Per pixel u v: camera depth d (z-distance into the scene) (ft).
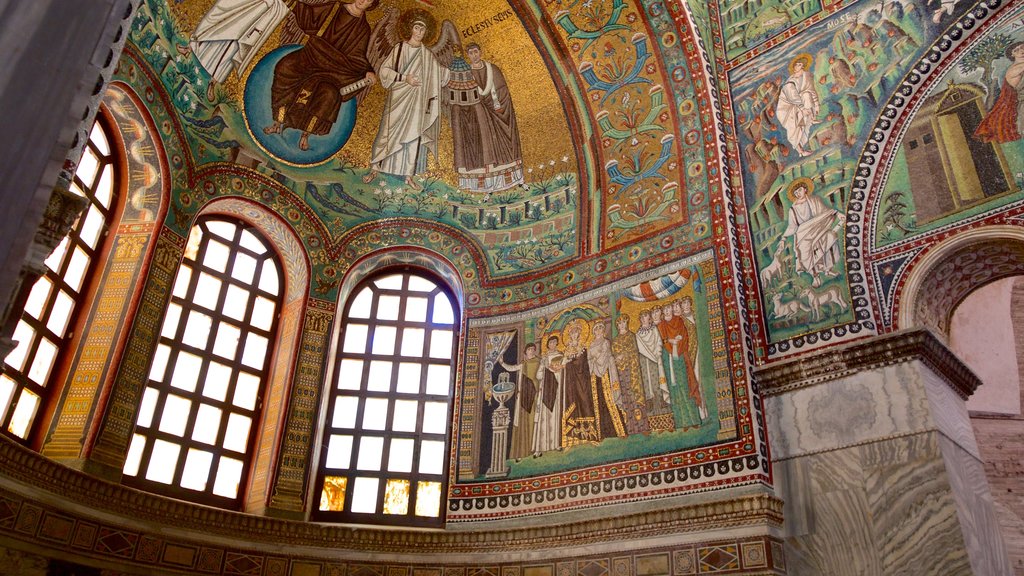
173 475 34.27
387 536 35.53
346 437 38.93
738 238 36.22
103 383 31.60
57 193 12.39
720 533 29.91
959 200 31.17
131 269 33.99
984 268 31.68
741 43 40.47
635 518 31.94
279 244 41.52
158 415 34.37
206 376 36.81
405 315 42.80
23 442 30.19
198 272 37.88
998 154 30.81
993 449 46.14
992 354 47.19
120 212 35.09
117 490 30.48
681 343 35.24
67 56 9.50
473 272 42.93
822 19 37.99
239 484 36.58
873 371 30.35
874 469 28.94
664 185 39.40
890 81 34.81
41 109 9.09
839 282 32.81
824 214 34.42
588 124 42.78
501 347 40.47
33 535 27.25
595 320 38.47
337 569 34.73
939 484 27.43
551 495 35.29
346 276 41.86
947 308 33.47
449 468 38.14
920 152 32.94
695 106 39.42
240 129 40.09
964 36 33.42
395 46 44.47
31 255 10.56
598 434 35.60
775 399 32.42
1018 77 31.30
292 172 41.78
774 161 37.09
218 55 38.78
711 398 33.24
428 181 44.88
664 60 40.57
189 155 37.17
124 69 33.37
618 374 36.40
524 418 37.96
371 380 40.60
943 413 29.48
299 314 39.83
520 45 43.73
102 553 29.58
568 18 42.39
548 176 43.60
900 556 27.27
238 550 33.60
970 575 25.79
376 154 44.45
